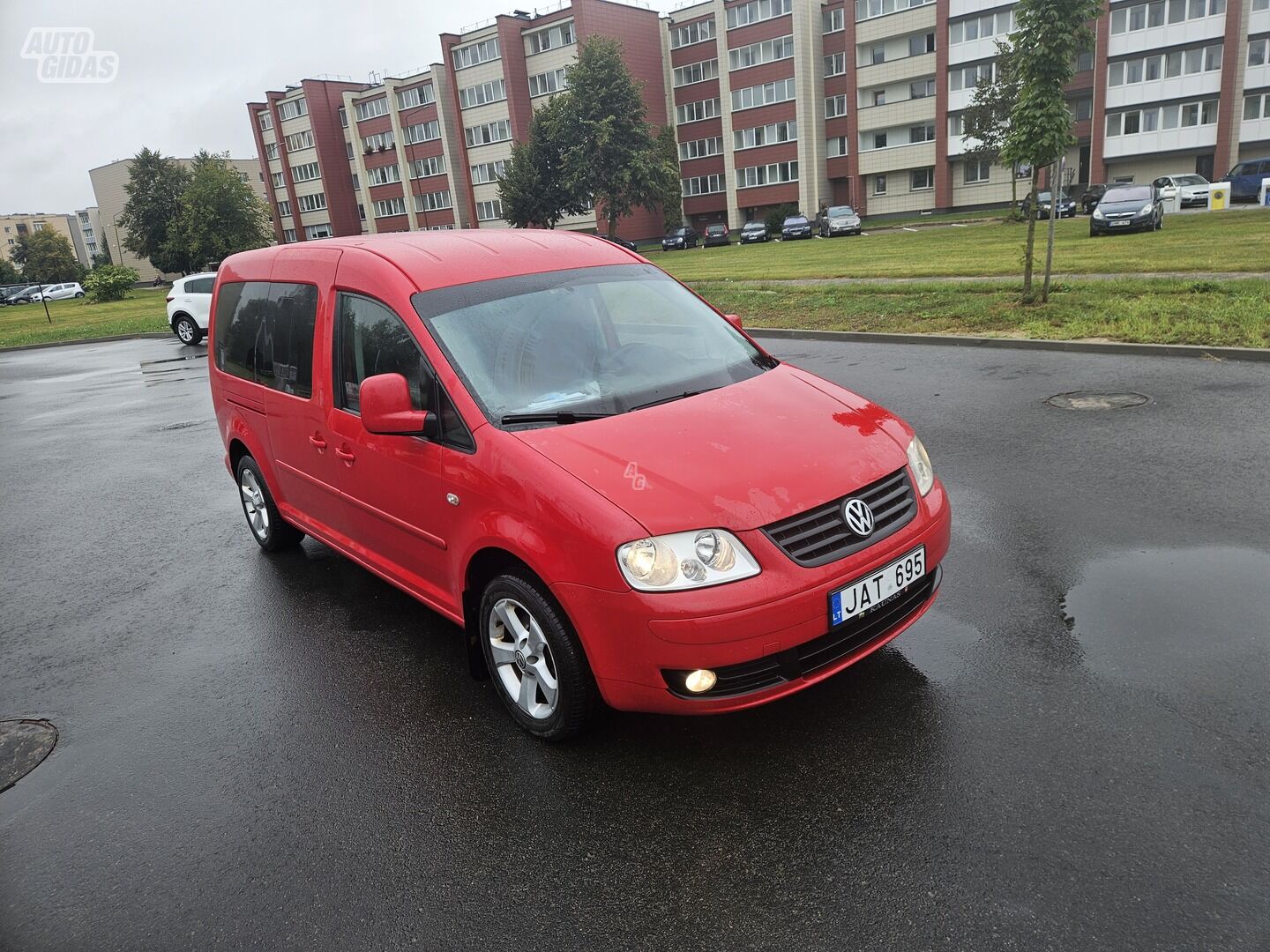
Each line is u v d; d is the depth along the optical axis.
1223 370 8.07
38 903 2.76
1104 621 3.81
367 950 2.43
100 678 4.33
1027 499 5.39
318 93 79.19
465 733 3.50
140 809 3.21
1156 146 47.19
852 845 2.64
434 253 4.11
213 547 6.19
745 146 61.34
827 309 14.55
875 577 3.00
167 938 2.56
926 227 43.06
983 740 3.08
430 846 2.84
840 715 3.33
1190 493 5.20
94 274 55.31
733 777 3.04
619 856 2.71
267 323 4.98
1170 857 2.46
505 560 3.32
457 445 3.43
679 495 2.87
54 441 10.74
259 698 3.95
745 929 2.37
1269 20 42.94
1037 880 2.42
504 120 65.69
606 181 51.97
